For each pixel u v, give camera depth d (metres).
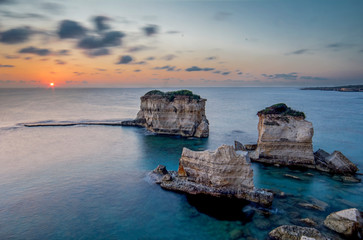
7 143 51.44
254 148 44.06
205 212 23.45
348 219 19.31
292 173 33.56
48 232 20.20
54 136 58.97
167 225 21.44
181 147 49.09
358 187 28.84
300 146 35.97
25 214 22.94
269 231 19.83
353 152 45.06
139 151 45.88
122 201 25.64
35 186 29.30
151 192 27.64
